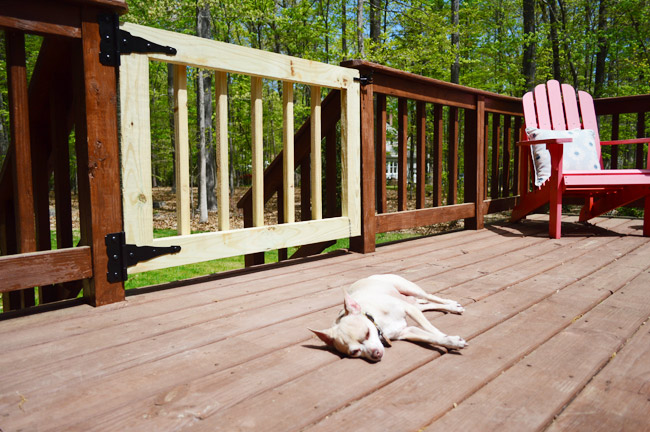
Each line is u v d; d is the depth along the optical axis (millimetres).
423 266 3051
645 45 12172
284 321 1988
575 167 4422
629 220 5250
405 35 11352
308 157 3914
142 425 1164
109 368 1516
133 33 2223
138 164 2287
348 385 1372
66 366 1533
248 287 2574
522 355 1595
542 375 1436
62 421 1188
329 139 3715
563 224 5043
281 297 2365
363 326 1535
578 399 1283
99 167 2141
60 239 2598
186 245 2479
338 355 1609
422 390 1340
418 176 4176
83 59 2055
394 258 3344
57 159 2568
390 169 32281
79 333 1849
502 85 12336
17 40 1995
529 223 5164
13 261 1926
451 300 2213
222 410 1233
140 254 2309
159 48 2312
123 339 1781
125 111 2227
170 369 1504
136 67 2244
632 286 2504
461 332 1818
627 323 1914
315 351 1647
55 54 2355
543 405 1246
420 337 1673
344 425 1153
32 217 2109
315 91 3201
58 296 3150
